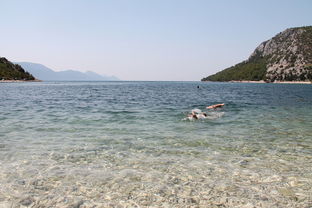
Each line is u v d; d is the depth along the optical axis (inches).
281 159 316.2
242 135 449.4
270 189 231.1
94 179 251.4
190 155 330.6
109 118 638.5
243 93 2154.3
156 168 283.3
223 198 214.1
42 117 648.4
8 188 229.3
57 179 250.1
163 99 1359.5
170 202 207.5
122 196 217.5
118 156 323.6
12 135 432.5
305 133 468.8
